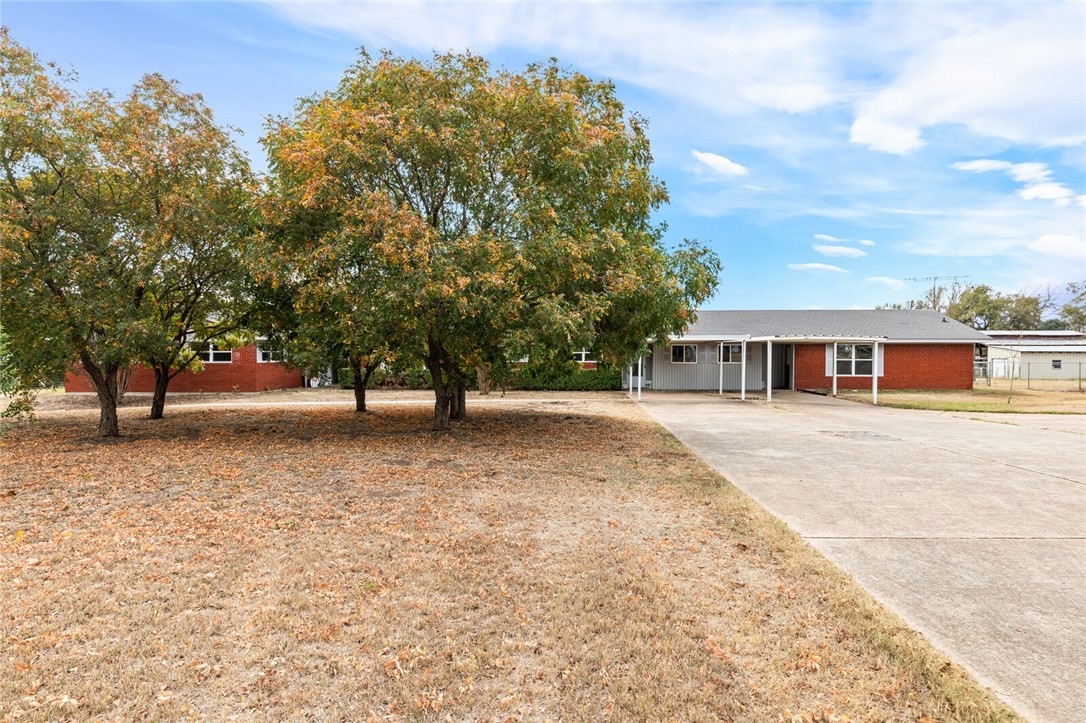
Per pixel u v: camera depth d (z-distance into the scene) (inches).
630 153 418.9
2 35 346.9
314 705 97.0
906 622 126.4
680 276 430.0
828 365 941.2
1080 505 225.8
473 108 366.9
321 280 347.6
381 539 181.3
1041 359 1464.1
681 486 253.9
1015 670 107.0
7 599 135.7
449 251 330.6
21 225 343.0
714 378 951.6
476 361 419.8
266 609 131.7
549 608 133.7
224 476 273.6
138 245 375.9
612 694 101.0
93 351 381.7
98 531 188.5
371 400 747.4
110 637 118.6
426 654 113.2
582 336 347.6
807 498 237.1
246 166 424.8
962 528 195.9
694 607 134.5
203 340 525.0
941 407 645.3
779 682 104.2
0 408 636.7
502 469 291.0
